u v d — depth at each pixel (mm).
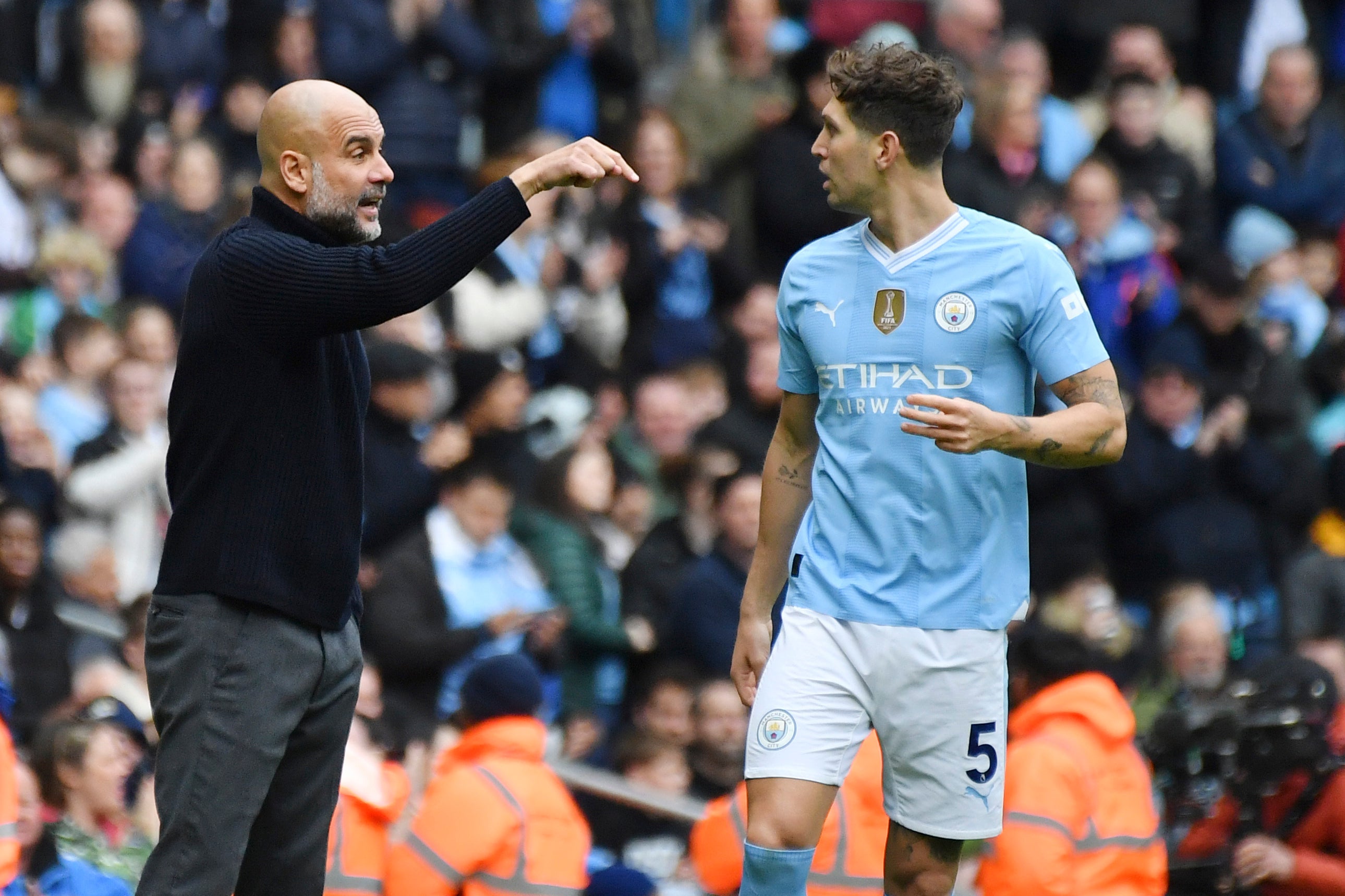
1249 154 43812
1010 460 16156
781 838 15977
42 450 30469
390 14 40594
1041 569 34844
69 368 32250
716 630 29656
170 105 39594
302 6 40562
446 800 19766
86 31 38969
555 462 30812
